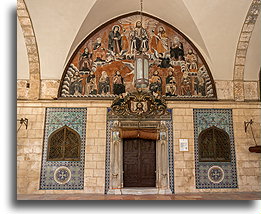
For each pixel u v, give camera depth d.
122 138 10.46
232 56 10.83
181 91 10.95
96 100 10.61
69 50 10.64
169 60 11.19
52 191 9.91
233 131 10.69
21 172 9.95
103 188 9.98
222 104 10.80
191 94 10.93
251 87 11.06
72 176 10.08
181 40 11.35
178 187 10.12
